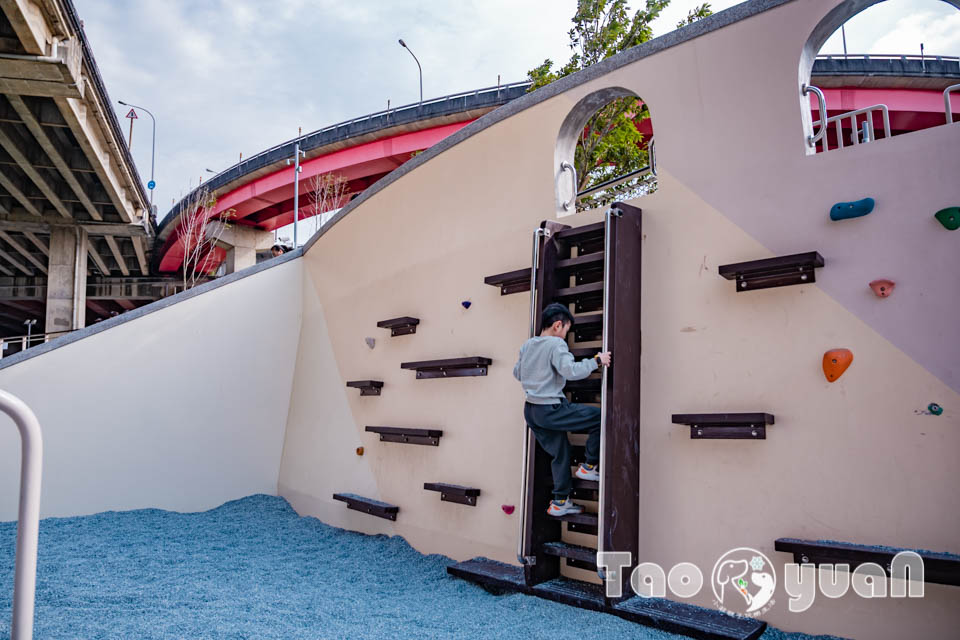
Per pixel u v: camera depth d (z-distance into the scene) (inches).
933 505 97.7
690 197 134.6
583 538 137.9
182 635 111.8
